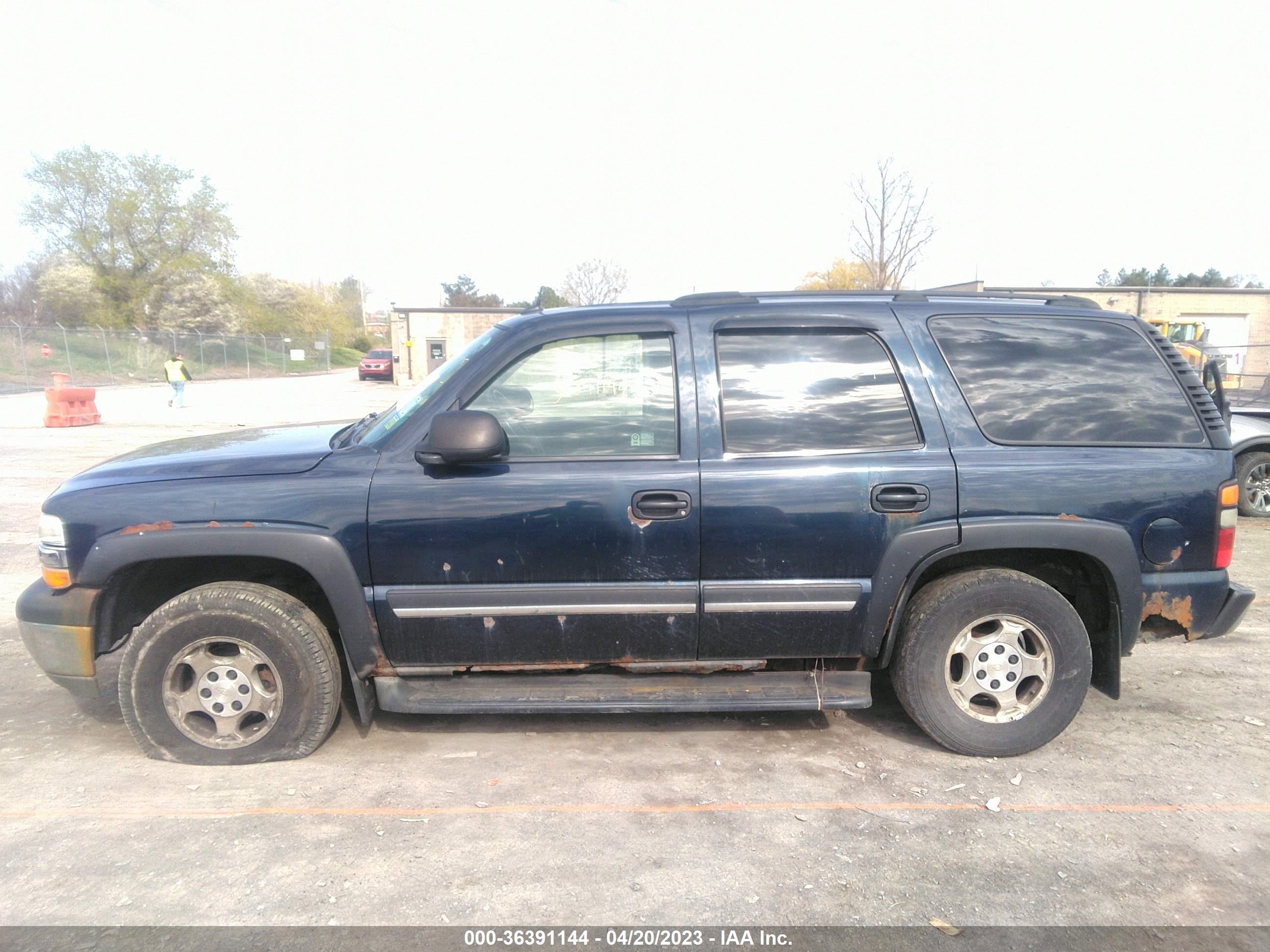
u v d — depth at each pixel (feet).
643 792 10.91
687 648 11.32
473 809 10.48
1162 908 8.59
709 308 11.66
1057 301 12.51
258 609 11.01
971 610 11.28
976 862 9.37
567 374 11.30
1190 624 11.61
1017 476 11.11
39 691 14.28
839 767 11.56
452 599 10.88
